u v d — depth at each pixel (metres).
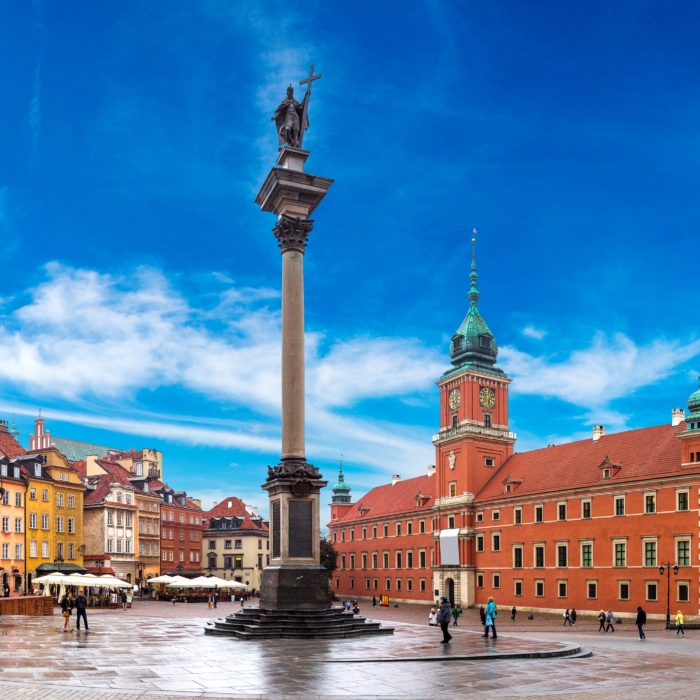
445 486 119.81
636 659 30.95
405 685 21.91
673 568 78.69
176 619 53.56
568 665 27.73
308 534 36.88
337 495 173.75
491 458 116.56
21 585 97.00
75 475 111.12
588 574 89.69
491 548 107.81
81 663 25.47
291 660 26.55
